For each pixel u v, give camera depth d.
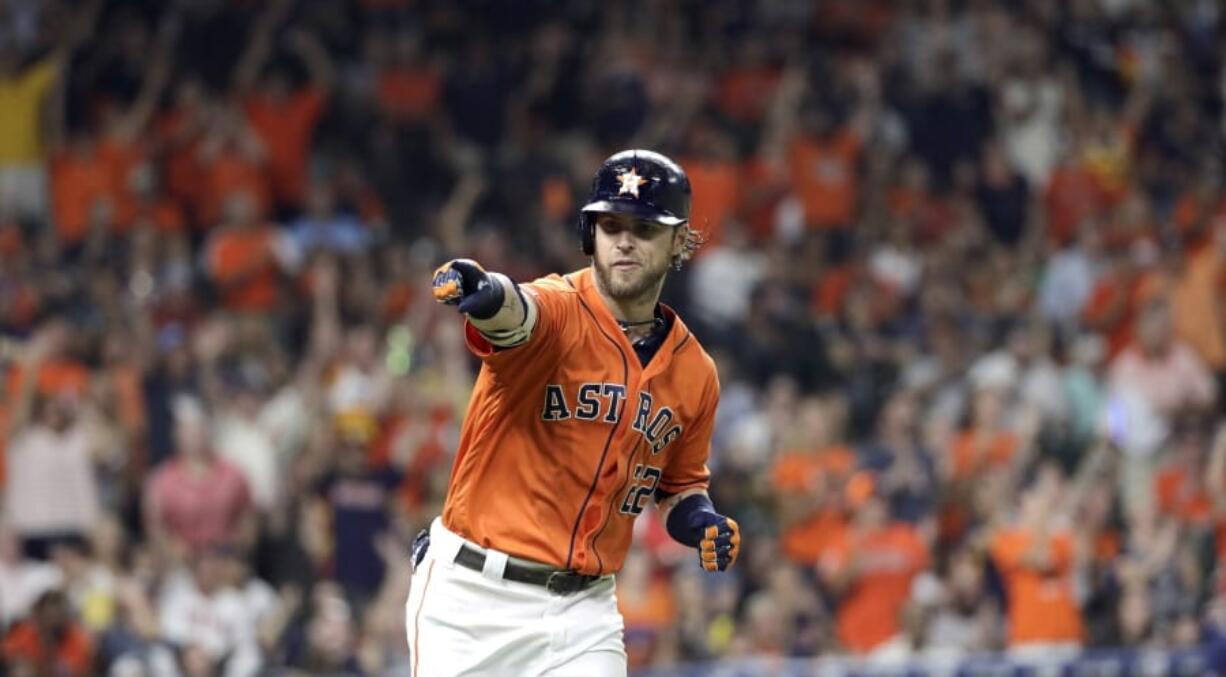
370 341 53.66
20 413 47.81
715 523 22.20
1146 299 59.84
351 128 68.50
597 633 21.47
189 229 64.38
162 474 47.31
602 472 21.06
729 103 72.88
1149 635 45.69
